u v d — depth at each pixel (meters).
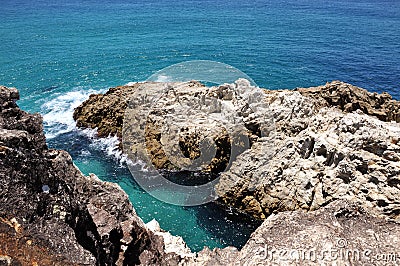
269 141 21.05
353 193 17.30
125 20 83.81
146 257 10.02
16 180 6.70
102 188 11.21
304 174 19.22
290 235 9.32
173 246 13.35
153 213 20.28
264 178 20.14
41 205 6.97
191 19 86.44
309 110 21.83
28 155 7.14
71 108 33.72
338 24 82.56
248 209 20.20
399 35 70.81
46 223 6.85
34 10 96.62
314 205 18.38
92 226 8.85
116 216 10.29
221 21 84.19
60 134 28.28
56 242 6.67
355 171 17.52
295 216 9.98
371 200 16.72
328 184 18.19
